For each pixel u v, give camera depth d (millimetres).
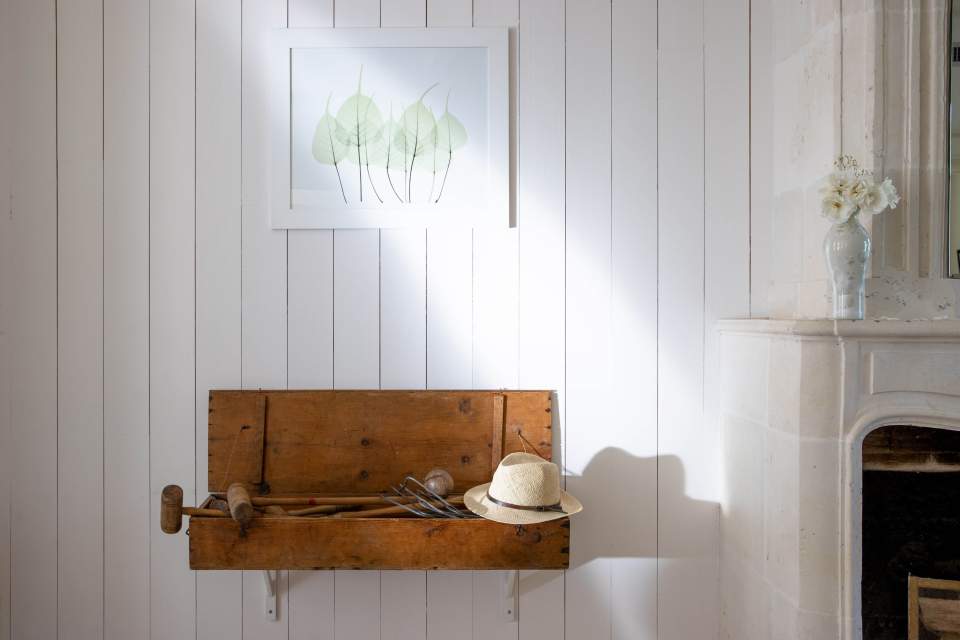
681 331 1657
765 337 1407
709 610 1657
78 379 1651
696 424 1657
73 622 1648
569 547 1507
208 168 1651
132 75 1648
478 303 1653
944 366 1223
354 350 1656
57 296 1650
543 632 1656
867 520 1255
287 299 1654
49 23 1644
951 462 1244
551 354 1654
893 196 1293
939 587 1239
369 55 1646
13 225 1645
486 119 1641
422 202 1644
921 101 1376
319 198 1644
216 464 1625
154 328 1655
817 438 1254
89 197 1650
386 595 1655
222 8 1649
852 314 1278
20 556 1646
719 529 1657
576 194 1650
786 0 1595
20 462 1647
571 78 1648
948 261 1376
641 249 1653
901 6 1374
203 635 1655
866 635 1255
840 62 1395
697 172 1652
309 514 1479
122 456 1656
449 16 1647
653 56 1650
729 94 1651
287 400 1640
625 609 1657
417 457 1636
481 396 1640
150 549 1655
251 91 1650
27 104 1646
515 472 1415
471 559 1413
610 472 1654
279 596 1654
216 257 1652
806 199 1510
